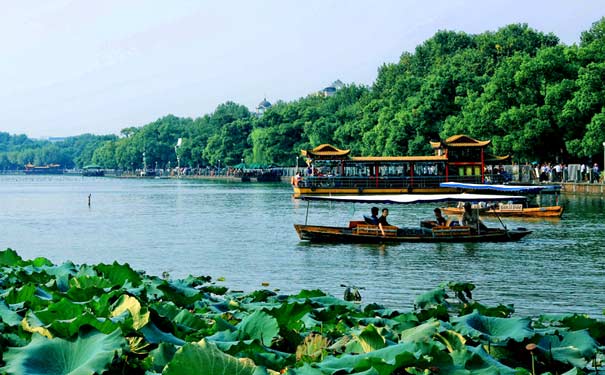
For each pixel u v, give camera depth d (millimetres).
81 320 6391
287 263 25453
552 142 66875
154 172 192750
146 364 6215
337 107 135250
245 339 7645
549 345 7684
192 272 23516
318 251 28688
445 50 126500
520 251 28109
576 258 26016
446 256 26922
